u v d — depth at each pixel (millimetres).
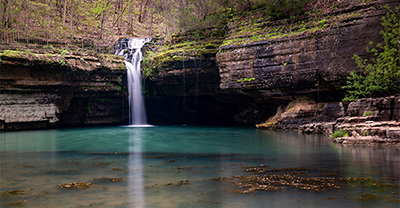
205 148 11406
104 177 6379
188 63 21766
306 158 8680
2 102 19375
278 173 6613
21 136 16766
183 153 10102
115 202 4684
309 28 17812
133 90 25969
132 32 35656
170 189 5395
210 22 24031
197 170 7078
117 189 5422
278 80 18250
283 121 18938
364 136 11672
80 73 22375
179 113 29656
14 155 9781
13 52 18453
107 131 20047
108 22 35906
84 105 25344
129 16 36562
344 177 6094
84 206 4504
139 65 25859
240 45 19375
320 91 18031
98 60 23375
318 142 12562
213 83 23188
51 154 9984
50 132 19312
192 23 24844
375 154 9023
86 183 5855
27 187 5570
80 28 31922
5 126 19938
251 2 23453
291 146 11508
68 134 17922
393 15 14695
